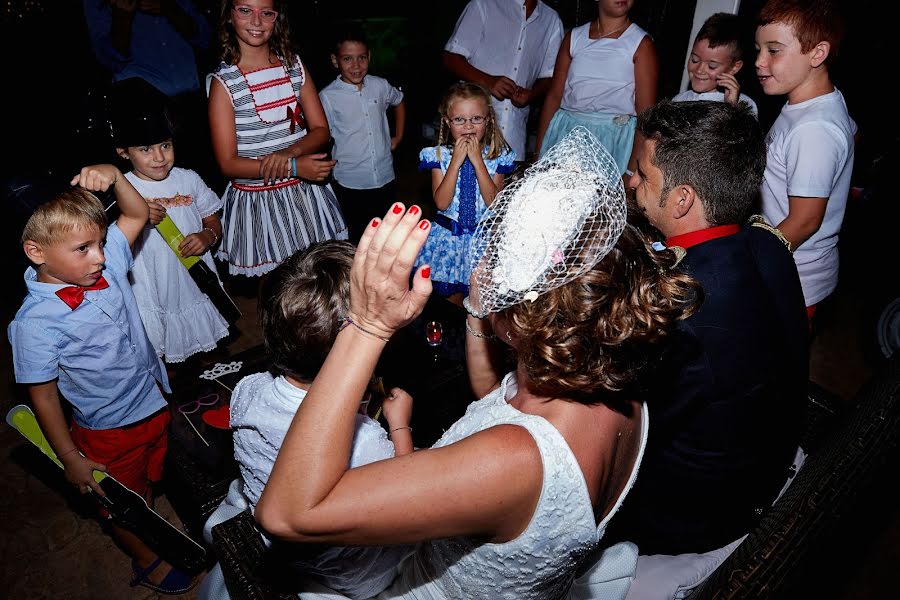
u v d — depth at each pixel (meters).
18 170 4.08
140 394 2.04
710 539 1.54
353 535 0.83
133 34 4.01
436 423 2.18
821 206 2.14
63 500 2.54
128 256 2.02
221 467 2.04
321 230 3.24
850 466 1.24
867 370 3.38
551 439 0.85
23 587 2.21
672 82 4.32
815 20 2.01
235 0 2.67
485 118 2.85
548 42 3.96
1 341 3.54
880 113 3.62
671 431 1.39
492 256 0.96
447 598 1.11
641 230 1.02
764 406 1.35
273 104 2.94
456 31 3.90
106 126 2.51
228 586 1.42
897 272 3.80
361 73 3.60
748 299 1.30
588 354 0.86
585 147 1.08
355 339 0.84
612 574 1.41
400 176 5.62
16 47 4.72
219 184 4.88
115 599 2.18
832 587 2.15
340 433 0.82
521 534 0.88
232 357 2.55
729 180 1.37
